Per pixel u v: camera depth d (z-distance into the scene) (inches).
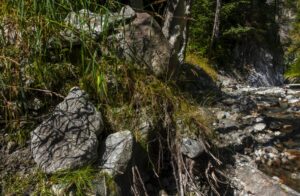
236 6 767.7
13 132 115.0
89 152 111.7
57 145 110.7
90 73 131.5
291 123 260.8
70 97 119.9
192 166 138.7
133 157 124.0
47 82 124.6
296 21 1142.3
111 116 130.1
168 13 202.7
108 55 135.6
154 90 140.4
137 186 125.5
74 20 126.8
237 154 173.9
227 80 697.0
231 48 789.9
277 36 997.2
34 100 121.2
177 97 150.2
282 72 976.3
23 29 120.7
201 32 722.2
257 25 890.7
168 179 139.1
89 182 105.4
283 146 210.8
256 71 839.1
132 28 150.8
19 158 112.2
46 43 124.6
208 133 154.0
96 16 129.5
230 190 145.8
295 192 145.7
